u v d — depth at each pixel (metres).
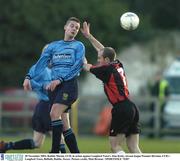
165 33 126.06
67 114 41.00
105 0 117.75
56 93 40.16
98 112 83.56
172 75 89.50
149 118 79.50
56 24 112.94
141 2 132.62
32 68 41.44
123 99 40.22
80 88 116.06
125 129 40.38
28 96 85.56
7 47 112.56
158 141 72.31
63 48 40.28
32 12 112.38
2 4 112.31
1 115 81.38
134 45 122.12
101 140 72.88
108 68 40.19
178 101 79.62
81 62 40.12
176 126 79.00
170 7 135.12
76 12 113.75
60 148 41.88
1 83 113.75
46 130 43.44
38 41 112.75
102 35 115.62
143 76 120.50
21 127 81.50
